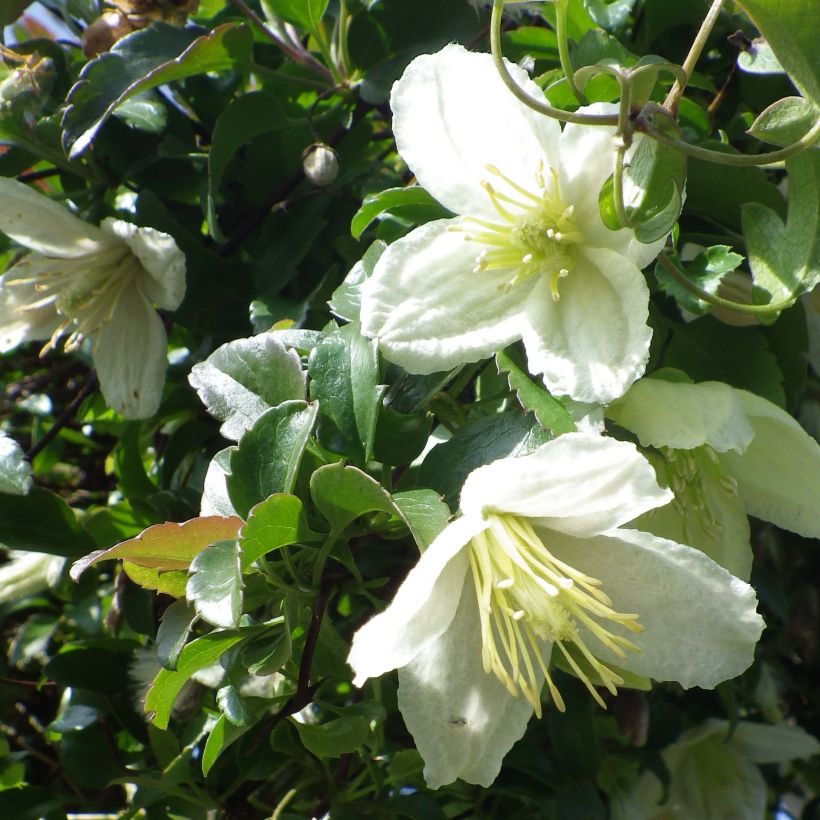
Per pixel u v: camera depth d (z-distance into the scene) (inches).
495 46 11.3
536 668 11.6
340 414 11.6
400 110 11.8
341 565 11.8
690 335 13.1
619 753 14.7
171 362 15.1
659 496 11.0
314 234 14.2
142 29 13.9
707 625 11.4
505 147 11.8
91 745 13.7
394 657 10.8
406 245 11.8
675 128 11.3
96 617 15.3
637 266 11.7
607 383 11.4
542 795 13.6
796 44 11.0
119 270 14.4
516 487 10.9
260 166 14.6
